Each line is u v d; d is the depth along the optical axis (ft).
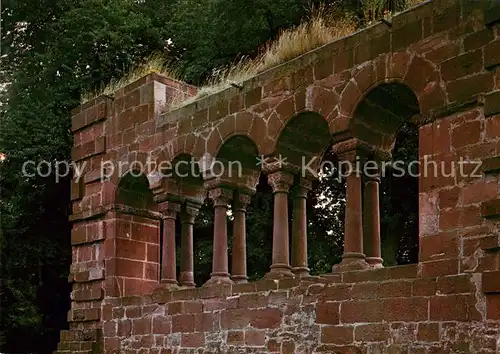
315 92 49.08
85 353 62.44
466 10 41.19
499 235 37.60
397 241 81.82
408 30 44.09
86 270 65.51
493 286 37.14
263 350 48.98
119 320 61.26
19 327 92.63
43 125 97.04
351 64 47.16
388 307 42.16
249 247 85.40
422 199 41.70
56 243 96.37
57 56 106.63
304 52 51.60
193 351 54.03
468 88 40.37
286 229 51.13
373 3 52.19
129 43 104.06
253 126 53.06
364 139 47.67
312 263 85.40
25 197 95.61
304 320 46.80
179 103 60.80
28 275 95.14
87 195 67.15
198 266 89.76
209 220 91.91
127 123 64.28
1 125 97.40
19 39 115.55
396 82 44.42
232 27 93.40
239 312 51.16
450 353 38.65
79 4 111.24
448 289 39.37
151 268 65.87
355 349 43.42
